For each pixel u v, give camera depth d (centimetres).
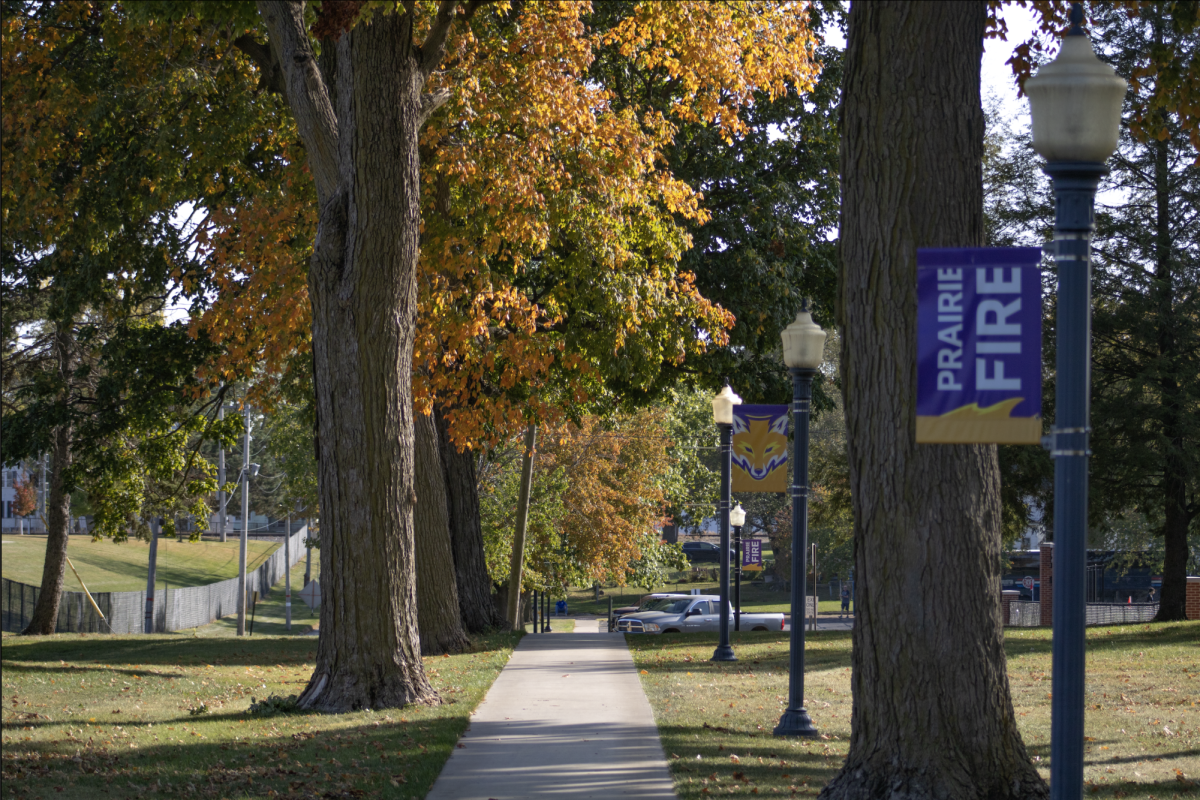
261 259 1694
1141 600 5234
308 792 780
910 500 698
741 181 2131
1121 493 2523
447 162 1567
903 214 704
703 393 5050
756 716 1141
